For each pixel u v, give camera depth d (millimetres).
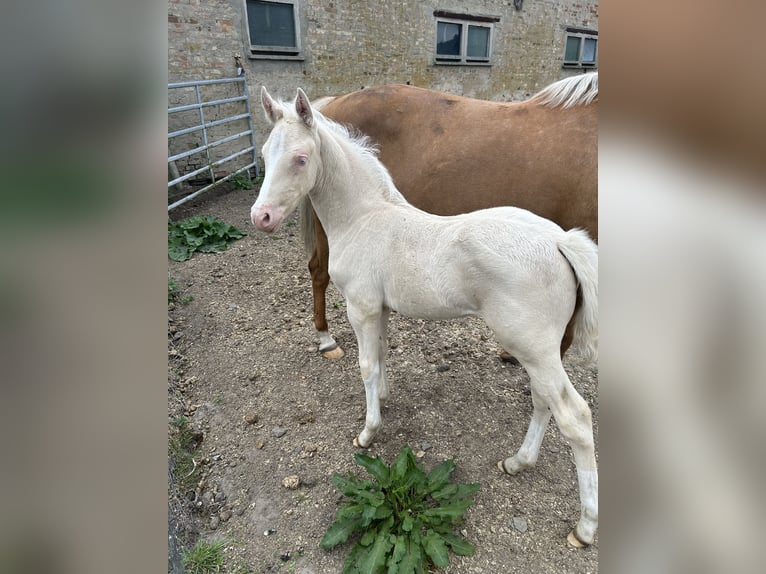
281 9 6102
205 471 2105
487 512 1832
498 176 2375
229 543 1762
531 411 2361
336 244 1917
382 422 2301
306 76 6586
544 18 8977
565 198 2289
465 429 2246
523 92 9414
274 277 3902
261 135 6551
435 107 2553
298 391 2570
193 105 5230
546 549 1692
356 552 1656
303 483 1999
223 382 2674
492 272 1521
